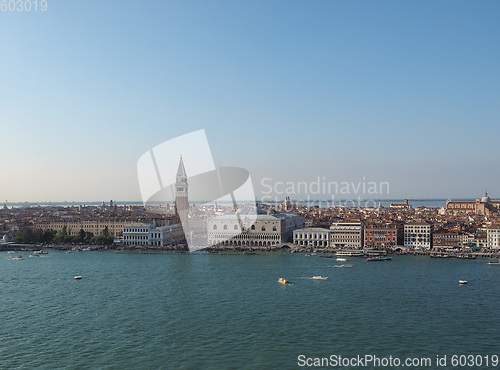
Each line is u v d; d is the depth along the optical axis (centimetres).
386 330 17638
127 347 16100
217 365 14525
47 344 16488
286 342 16450
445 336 17000
